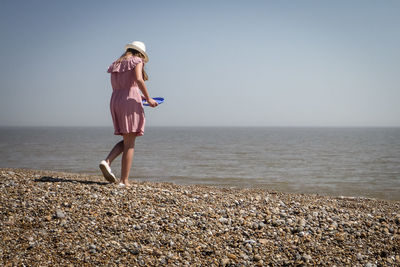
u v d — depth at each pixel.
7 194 4.52
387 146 44.41
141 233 3.90
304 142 58.84
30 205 4.24
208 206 4.91
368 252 3.82
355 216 4.89
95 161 18.59
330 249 3.85
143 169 15.47
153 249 3.64
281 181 12.52
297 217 4.71
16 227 3.77
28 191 4.66
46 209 4.18
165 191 5.33
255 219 4.52
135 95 5.23
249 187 10.88
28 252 3.37
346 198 8.46
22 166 15.88
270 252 3.77
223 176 13.65
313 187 11.28
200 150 32.75
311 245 3.90
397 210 6.74
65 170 14.27
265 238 4.04
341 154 28.45
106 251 3.52
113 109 5.23
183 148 36.41
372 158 24.16
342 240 4.04
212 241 3.90
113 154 5.40
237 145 45.53
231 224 4.33
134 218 4.21
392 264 3.59
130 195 4.88
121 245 3.65
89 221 4.02
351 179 13.37
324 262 3.60
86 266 3.27
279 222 4.42
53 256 3.36
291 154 28.16
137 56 5.32
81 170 14.32
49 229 3.79
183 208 4.68
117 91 5.23
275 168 17.06
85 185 5.10
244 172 15.15
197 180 12.30
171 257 3.53
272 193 8.70
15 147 33.34
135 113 5.21
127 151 5.38
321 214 4.89
